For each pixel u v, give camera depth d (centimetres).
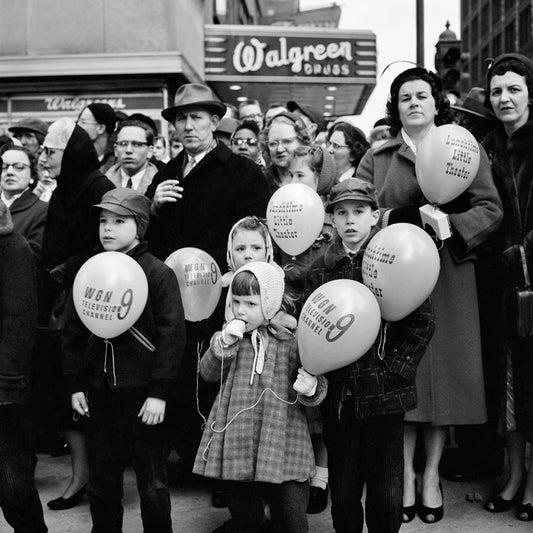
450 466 453
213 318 412
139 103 1112
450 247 374
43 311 423
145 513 325
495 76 400
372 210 331
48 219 411
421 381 374
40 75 1091
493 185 383
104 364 323
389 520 314
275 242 406
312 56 1330
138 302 315
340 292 292
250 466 300
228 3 2058
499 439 405
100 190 398
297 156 445
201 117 420
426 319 313
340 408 309
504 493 394
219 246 411
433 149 357
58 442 505
